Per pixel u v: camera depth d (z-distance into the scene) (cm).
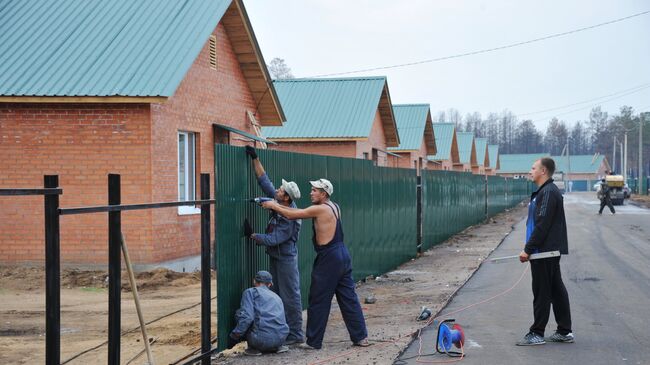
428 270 1658
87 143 1494
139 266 1477
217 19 1675
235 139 1941
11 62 1556
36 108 1504
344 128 2912
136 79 1475
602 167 13500
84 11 1728
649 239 2353
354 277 1368
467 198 2995
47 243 506
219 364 771
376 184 1543
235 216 822
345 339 900
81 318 1064
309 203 1117
